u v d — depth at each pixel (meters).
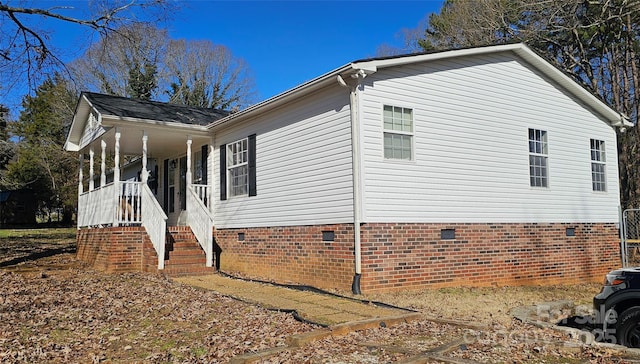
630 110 25.48
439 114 11.31
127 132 14.41
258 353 5.70
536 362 5.67
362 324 7.07
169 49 37.16
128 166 24.58
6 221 35.94
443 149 11.27
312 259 11.17
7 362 5.61
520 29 25.72
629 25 23.52
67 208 35.81
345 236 10.23
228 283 11.48
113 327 7.31
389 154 10.48
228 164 14.67
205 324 7.42
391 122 10.55
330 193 10.69
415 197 10.67
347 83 10.16
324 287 10.77
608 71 26.19
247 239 13.53
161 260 12.67
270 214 12.63
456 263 11.19
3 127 30.81
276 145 12.54
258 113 13.09
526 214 12.69
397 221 10.34
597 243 14.24
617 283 6.77
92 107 14.43
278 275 12.26
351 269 10.04
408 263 10.42
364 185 9.95
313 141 11.27
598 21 22.00
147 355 5.91
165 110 15.98
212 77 44.44
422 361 5.47
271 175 12.66
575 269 13.57
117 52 32.47
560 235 13.38
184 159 17.66
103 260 13.52
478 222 11.69
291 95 11.45
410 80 10.91
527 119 13.08
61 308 8.62
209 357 5.76
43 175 33.34
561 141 13.82
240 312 8.21
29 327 7.29
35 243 23.30
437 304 9.06
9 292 10.05
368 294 9.78
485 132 12.11
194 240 14.36
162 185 19.27
